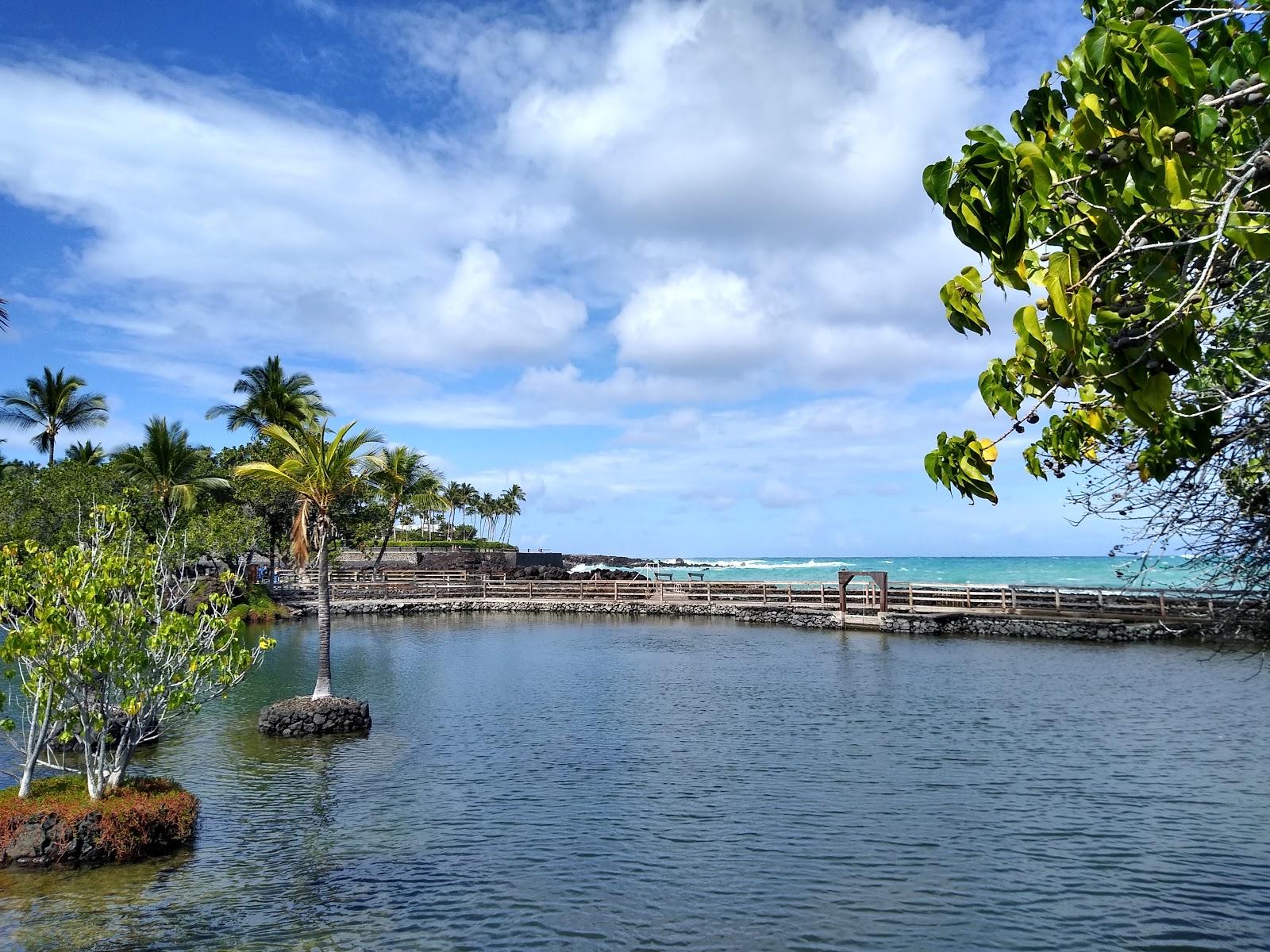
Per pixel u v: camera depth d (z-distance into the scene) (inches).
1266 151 98.4
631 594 2113.7
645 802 543.8
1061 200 118.3
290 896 393.1
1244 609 177.8
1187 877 410.3
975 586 1705.2
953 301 126.0
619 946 343.9
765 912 376.8
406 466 2119.8
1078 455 185.6
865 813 514.3
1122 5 131.7
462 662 1231.5
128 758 480.4
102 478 1533.0
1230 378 148.6
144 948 337.1
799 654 1288.1
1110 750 659.4
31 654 428.1
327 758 666.8
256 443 2108.8
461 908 381.4
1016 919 367.2
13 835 427.8
